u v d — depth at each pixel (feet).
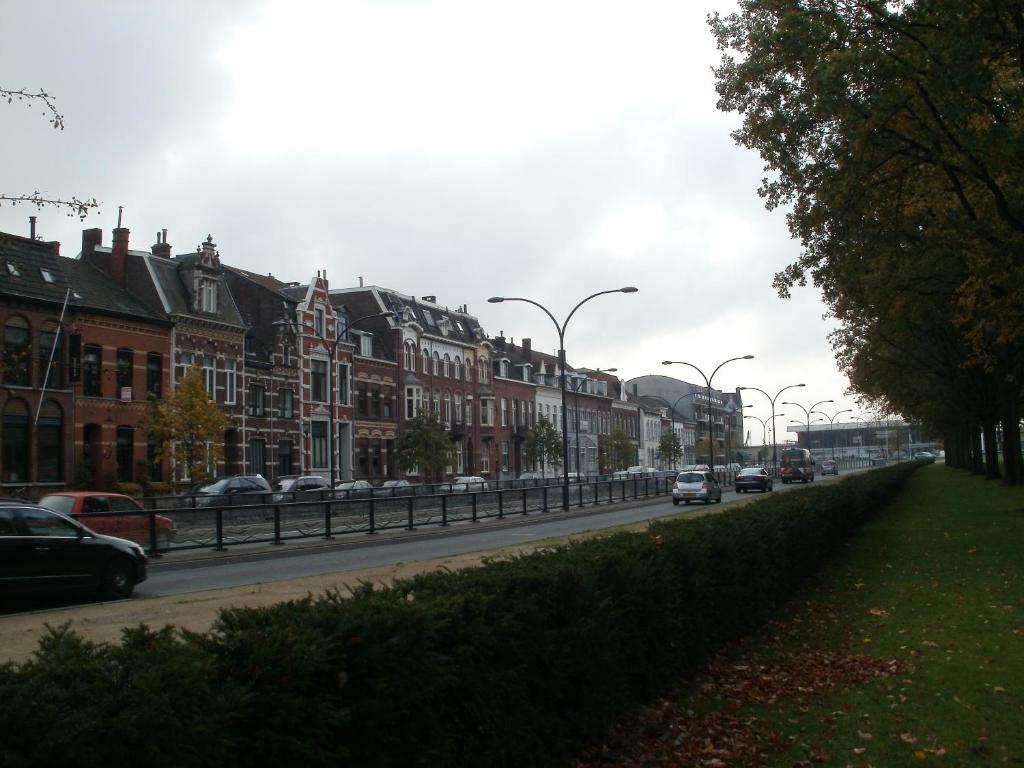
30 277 120.16
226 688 11.36
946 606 38.47
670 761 20.06
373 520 89.81
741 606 33.19
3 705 9.52
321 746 12.23
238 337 154.51
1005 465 127.34
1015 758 19.83
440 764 14.37
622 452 286.05
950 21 48.75
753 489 198.80
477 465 239.09
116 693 10.42
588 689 19.83
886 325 106.22
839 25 50.67
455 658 15.30
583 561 22.74
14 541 43.29
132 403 132.98
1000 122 49.65
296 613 14.78
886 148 55.42
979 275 59.06
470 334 246.47
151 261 142.61
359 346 195.93
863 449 574.56
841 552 60.85
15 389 115.55
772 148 59.47
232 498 102.89
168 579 56.49
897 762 19.89
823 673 28.22
